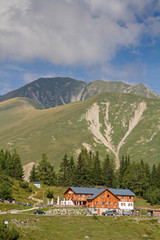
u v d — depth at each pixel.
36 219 85.81
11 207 106.56
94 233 78.81
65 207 112.06
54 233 74.06
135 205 151.25
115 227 86.88
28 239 65.00
